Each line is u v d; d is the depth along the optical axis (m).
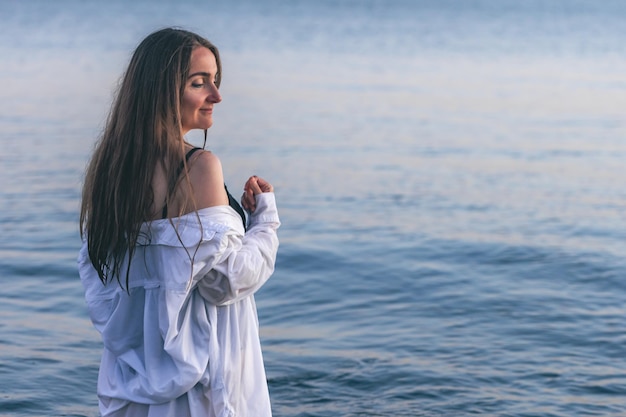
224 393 2.57
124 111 2.61
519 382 5.14
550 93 24.80
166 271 2.55
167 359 2.59
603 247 8.73
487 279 7.51
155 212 2.57
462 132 17.33
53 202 10.41
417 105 21.62
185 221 2.53
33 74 26.56
